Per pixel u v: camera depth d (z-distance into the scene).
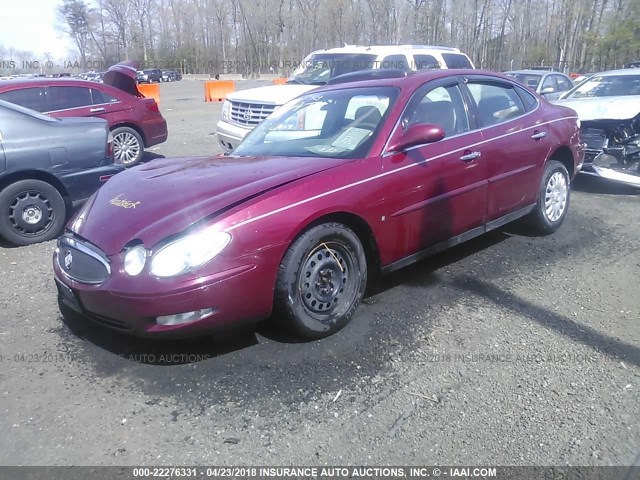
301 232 3.41
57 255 3.72
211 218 3.15
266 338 3.64
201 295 3.07
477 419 2.84
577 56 58.25
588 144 7.37
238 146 4.76
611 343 3.52
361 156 3.86
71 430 2.82
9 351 3.58
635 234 5.59
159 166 4.29
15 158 5.54
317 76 9.70
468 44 54.00
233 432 2.78
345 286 3.70
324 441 2.71
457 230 4.42
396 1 51.84
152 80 53.97
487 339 3.60
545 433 2.73
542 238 5.49
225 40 69.94
